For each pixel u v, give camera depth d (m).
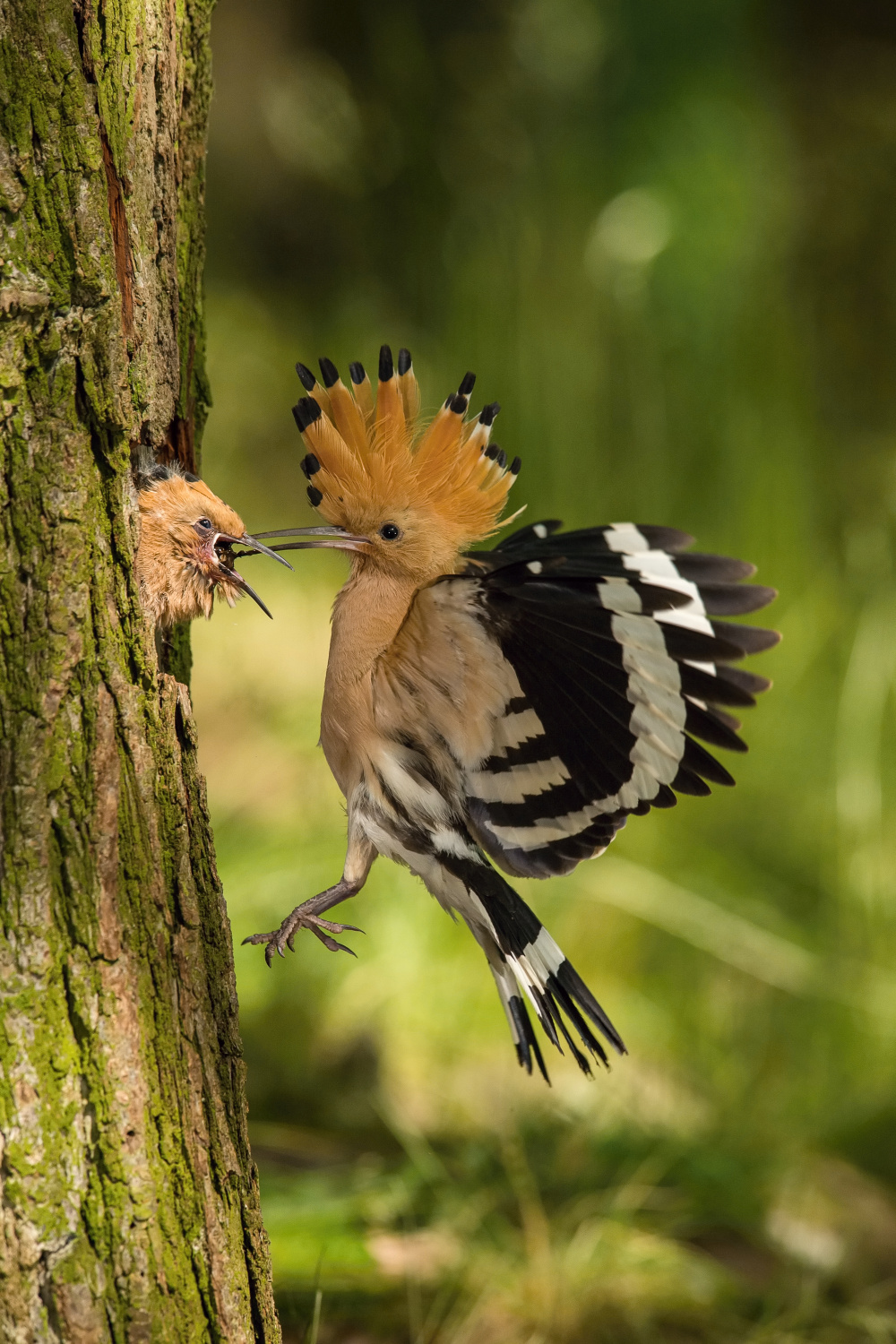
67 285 4.12
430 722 5.41
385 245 14.54
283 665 13.65
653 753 5.16
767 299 13.03
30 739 4.10
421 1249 7.11
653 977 11.35
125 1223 4.11
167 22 4.73
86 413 4.20
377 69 15.01
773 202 13.61
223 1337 4.32
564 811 5.34
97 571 4.23
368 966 10.38
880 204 16.53
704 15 13.34
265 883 10.74
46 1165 4.03
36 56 4.06
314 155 14.50
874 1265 8.14
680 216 12.91
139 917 4.27
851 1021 10.95
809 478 12.93
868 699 12.35
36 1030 4.05
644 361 12.73
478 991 10.52
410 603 5.25
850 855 11.92
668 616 5.11
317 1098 8.95
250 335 17.20
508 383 12.85
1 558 4.08
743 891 11.69
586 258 13.02
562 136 13.61
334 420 5.65
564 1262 7.08
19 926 4.06
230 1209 4.42
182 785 4.49
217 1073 4.46
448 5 15.05
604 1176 8.31
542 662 5.20
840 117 17.09
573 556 5.75
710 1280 7.35
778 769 12.30
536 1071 10.10
